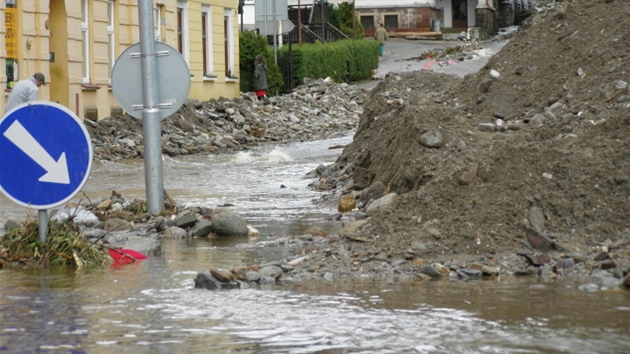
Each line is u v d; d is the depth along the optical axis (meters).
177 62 23.22
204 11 71.56
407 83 38.97
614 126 19.41
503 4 140.88
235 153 48.94
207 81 71.25
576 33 28.97
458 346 11.22
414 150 23.94
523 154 18.25
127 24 59.00
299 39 99.88
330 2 123.75
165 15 64.06
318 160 42.88
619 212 17.31
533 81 28.08
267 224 22.53
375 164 26.88
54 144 17.16
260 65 78.56
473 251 16.47
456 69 87.19
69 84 51.12
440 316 12.68
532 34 30.31
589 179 17.77
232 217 20.88
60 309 13.41
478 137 24.14
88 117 53.19
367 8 125.44
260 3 81.31
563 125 23.56
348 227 18.41
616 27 28.17
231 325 12.41
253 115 64.38
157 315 13.00
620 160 18.11
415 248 16.41
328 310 13.15
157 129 23.23
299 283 15.07
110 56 57.47
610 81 25.31
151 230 21.38
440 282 15.00
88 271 16.53
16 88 33.72
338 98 75.56
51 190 17.19
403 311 13.00
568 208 17.34
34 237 17.53
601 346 11.12
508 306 13.17
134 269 16.69
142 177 36.56
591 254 16.19
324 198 27.08
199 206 25.16
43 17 48.34
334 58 90.94
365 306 13.33
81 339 11.78
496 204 17.23
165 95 23.28
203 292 14.49
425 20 124.88
